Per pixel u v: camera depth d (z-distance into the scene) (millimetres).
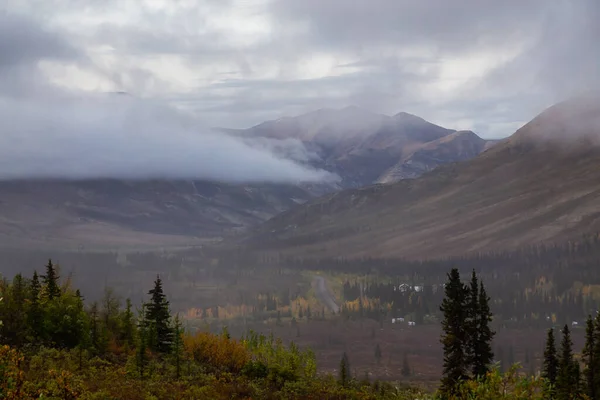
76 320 65125
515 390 22625
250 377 66625
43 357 54594
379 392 68188
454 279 52188
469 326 51125
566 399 51406
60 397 27469
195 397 49156
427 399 34094
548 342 64312
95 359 60000
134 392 46156
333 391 62031
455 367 50875
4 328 60125
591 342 55906
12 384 22016
